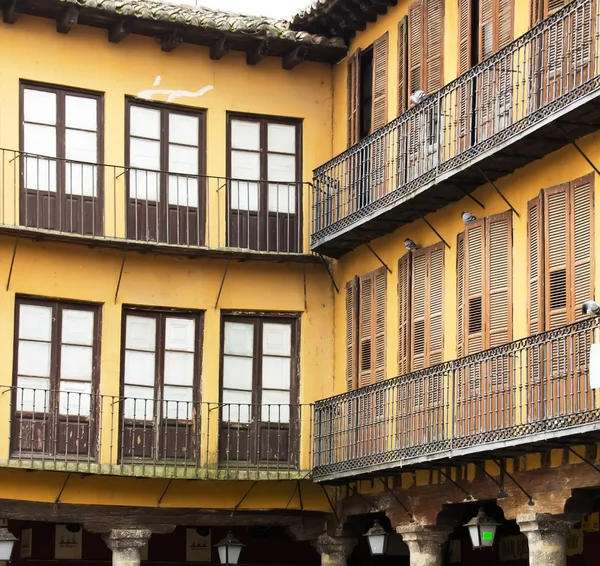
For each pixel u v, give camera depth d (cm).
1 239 2611
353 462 2558
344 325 2777
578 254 2138
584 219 2134
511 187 2305
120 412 2658
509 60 2291
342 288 2794
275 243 2802
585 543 2472
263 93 2838
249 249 2744
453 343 2427
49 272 2645
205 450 2702
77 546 2877
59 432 2611
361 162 2645
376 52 2727
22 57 2662
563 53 2120
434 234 2508
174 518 2694
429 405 2383
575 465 2130
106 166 2680
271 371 2784
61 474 2598
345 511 2723
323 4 2725
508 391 2147
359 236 2664
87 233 2673
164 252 2716
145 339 2716
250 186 2806
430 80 2544
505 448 2152
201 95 2794
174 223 2742
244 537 2981
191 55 2795
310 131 2855
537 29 2166
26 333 2622
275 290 2798
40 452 2586
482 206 2375
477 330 2348
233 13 2847
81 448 2625
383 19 2712
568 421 2014
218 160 2789
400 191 2469
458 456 2253
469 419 2252
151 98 2753
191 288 2747
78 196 2677
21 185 2633
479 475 2339
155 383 2706
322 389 2797
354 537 2755
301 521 2780
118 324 2686
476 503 2420
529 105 2194
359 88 2791
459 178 2341
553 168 2211
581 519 2394
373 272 2683
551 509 2169
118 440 2650
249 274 2791
